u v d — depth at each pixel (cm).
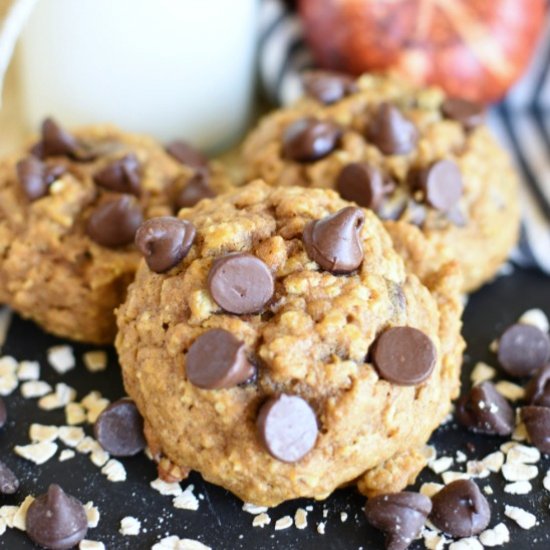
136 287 27
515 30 36
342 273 26
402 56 36
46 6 33
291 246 26
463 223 30
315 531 26
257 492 25
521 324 29
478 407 28
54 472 27
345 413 25
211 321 25
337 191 29
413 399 26
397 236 28
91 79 34
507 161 32
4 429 28
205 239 26
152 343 26
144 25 33
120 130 32
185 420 25
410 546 26
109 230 28
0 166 30
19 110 38
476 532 26
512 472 27
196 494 26
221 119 36
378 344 25
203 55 35
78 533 25
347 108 31
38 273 29
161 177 30
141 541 26
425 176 29
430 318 27
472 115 31
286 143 30
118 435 27
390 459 26
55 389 29
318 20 37
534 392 28
